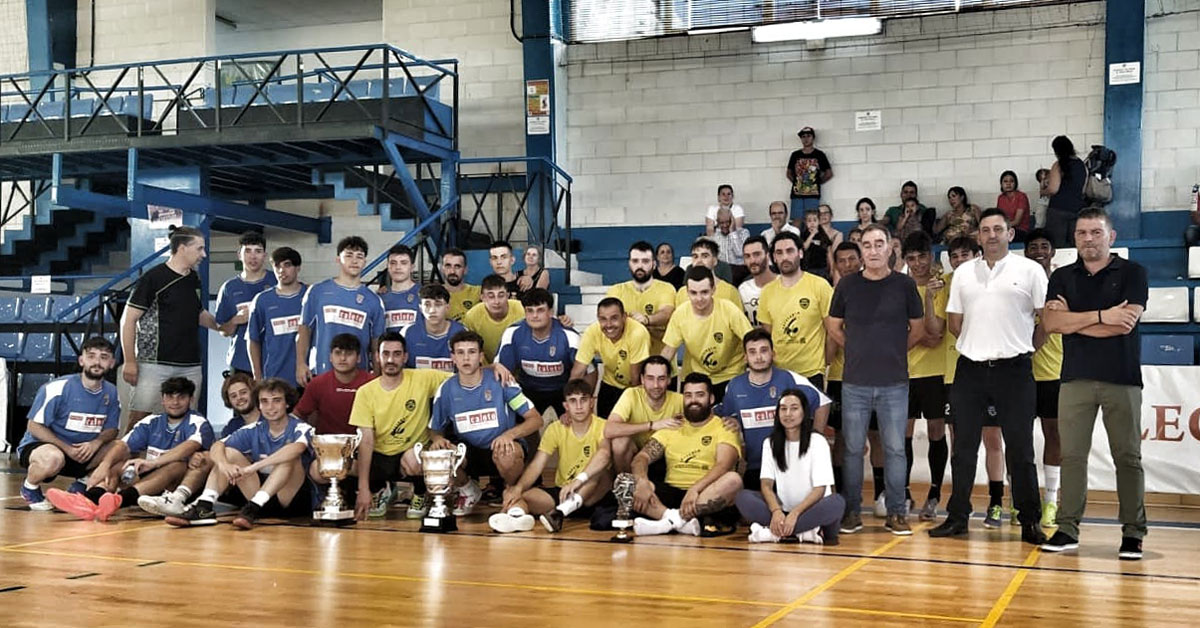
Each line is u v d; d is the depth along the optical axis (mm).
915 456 9820
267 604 4680
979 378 6648
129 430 8461
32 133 13961
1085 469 6211
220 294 9273
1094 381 6086
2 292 15586
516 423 7914
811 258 11195
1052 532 7059
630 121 14641
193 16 16203
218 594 4887
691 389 7074
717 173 14320
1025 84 13281
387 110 11898
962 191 12953
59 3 16484
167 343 8422
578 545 6461
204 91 14648
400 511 8117
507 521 6984
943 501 8773
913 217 13000
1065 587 5141
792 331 7594
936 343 7250
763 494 6727
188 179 13617
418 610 4574
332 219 15125
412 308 8836
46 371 12891
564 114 14828
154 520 7480
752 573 5508
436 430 7820
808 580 5309
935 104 13578
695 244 7977
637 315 8289
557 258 13453
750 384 7234
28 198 16734
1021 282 6555
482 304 8742
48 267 15492
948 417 8344
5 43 16656
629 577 5379
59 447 8102
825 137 13953
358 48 12055
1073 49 13125
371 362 8422
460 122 15211
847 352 7000
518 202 14188
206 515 7234
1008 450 6598
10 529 7008
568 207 13508
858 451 7004
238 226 14906
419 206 12570
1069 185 12047
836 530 6570
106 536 6711
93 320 12781
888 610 4602
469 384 7730
